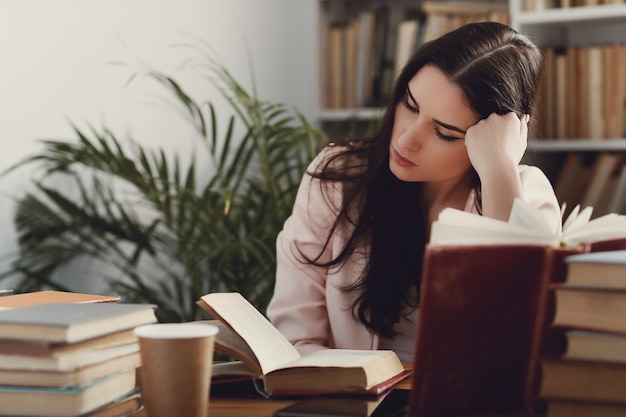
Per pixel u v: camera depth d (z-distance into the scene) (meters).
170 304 2.69
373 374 1.02
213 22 2.90
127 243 2.55
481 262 0.86
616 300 0.83
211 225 2.21
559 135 2.83
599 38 3.04
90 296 1.15
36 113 2.25
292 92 3.33
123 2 2.53
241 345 1.10
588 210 1.08
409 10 3.08
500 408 0.90
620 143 2.74
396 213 1.41
